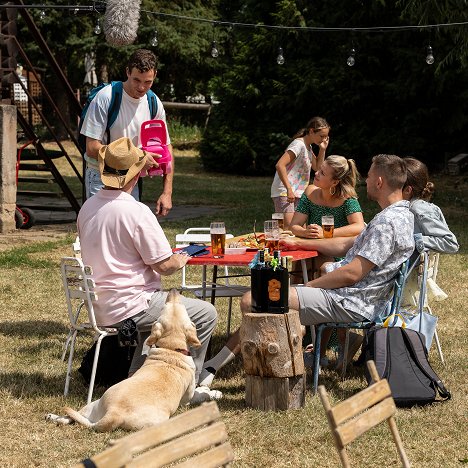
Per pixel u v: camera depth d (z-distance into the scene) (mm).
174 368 5109
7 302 8742
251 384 5430
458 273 10547
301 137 9328
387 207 5840
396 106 26141
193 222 15438
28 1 30312
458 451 4809
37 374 6176
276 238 6121
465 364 6605
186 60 36062
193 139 36250
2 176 13625
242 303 5727
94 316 5520
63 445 4758
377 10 24875
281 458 4668
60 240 13000
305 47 27266
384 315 6020
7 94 14016
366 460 4652
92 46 33031
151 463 2672
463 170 24547
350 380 6195
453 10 16734
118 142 5629
